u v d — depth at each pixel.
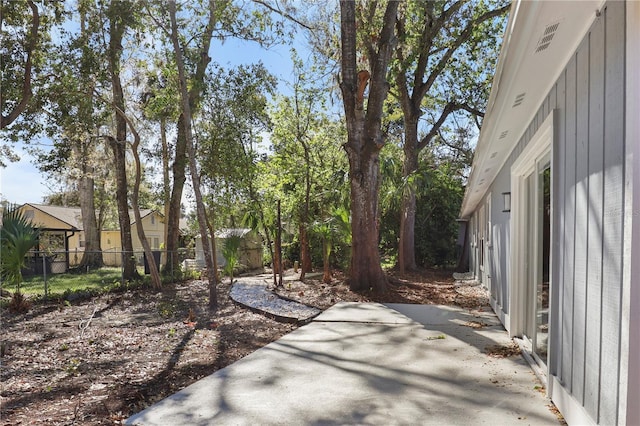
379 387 4.08
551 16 2.49
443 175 18.95
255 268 20.02
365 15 11.92
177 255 15.45
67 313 9.16
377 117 10.20
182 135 14.49
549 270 3.93
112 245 38.88
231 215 15.61
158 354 5.75
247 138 13.20
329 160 16.17
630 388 2.09
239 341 6.46
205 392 4.01
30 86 10.89
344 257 16.58
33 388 4.37
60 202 40.03
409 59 14.21
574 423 2.97
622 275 2.19
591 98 2.68
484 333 6.26
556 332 3.55
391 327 6.71
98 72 11.31
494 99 3.98
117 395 4.12
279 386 4.15
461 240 19.31
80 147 16.52
